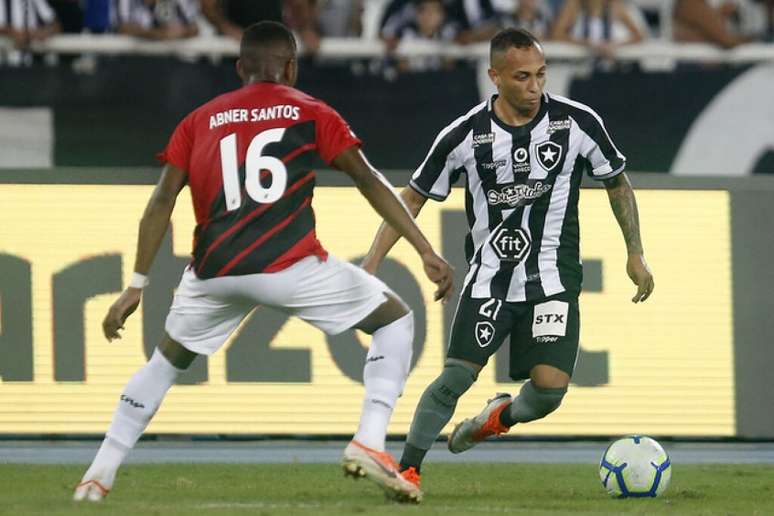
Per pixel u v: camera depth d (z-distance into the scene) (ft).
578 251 69.41
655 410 99.35
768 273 99.60
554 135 68.18
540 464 88.63
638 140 110.73
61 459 90.27
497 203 68.64
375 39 115.85
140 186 97.45
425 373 98.07
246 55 59.00
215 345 58.90
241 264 56.49
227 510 54.08
